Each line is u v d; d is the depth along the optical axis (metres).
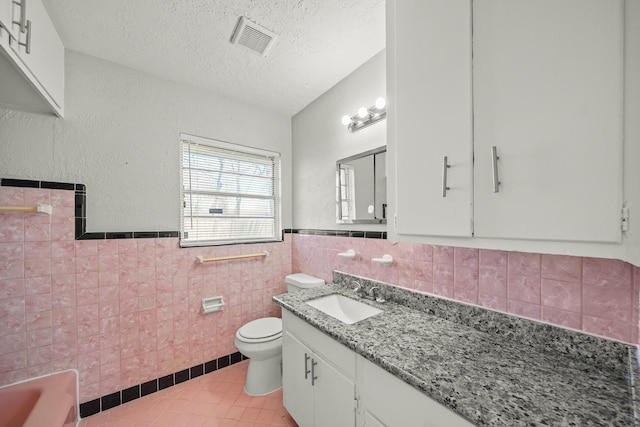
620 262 0.81
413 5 1.04
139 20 1.35
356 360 1.00
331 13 1.33
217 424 1.50
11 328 1.36
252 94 2.15
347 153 1.90
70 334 1.51
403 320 1.21
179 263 1.90
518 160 0.76
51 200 1.47
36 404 1.24
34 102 1.35
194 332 1.96
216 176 2.19
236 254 2.17
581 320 0.88
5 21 0.92
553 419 0.60
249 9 1.29
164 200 1.87
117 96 1.70
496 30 0.80
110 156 1.67
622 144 0.60
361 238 1.76
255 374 1.77
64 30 1.40
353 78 1.84
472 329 1.12
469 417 0.62
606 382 0.74
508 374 0.78
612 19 0.61
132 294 1.71
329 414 1.14
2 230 1.35
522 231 0.75
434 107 0.97
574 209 0.66
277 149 2.48
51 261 1.47
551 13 0.70
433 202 0.97
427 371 0.79
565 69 0.68
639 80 0.58
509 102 0.77
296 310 1.35
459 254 1.22
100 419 1.53
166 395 1.75
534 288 0.98
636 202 0.59
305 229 2.34
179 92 1.95
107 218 1.65
